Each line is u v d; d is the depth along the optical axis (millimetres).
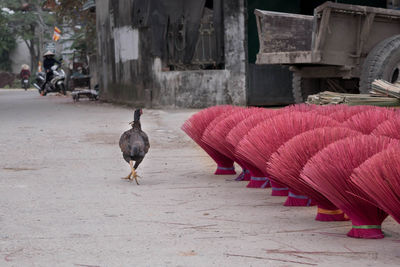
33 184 7070
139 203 5871
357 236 4328
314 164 4227
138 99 19969
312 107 6922
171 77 18172
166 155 9500
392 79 12305
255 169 6617
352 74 12383
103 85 24766
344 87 14039
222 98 17406
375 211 4270
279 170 4840
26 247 4289
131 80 20500
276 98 17828
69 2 31344
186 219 5109
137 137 7008
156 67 18594
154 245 4273
